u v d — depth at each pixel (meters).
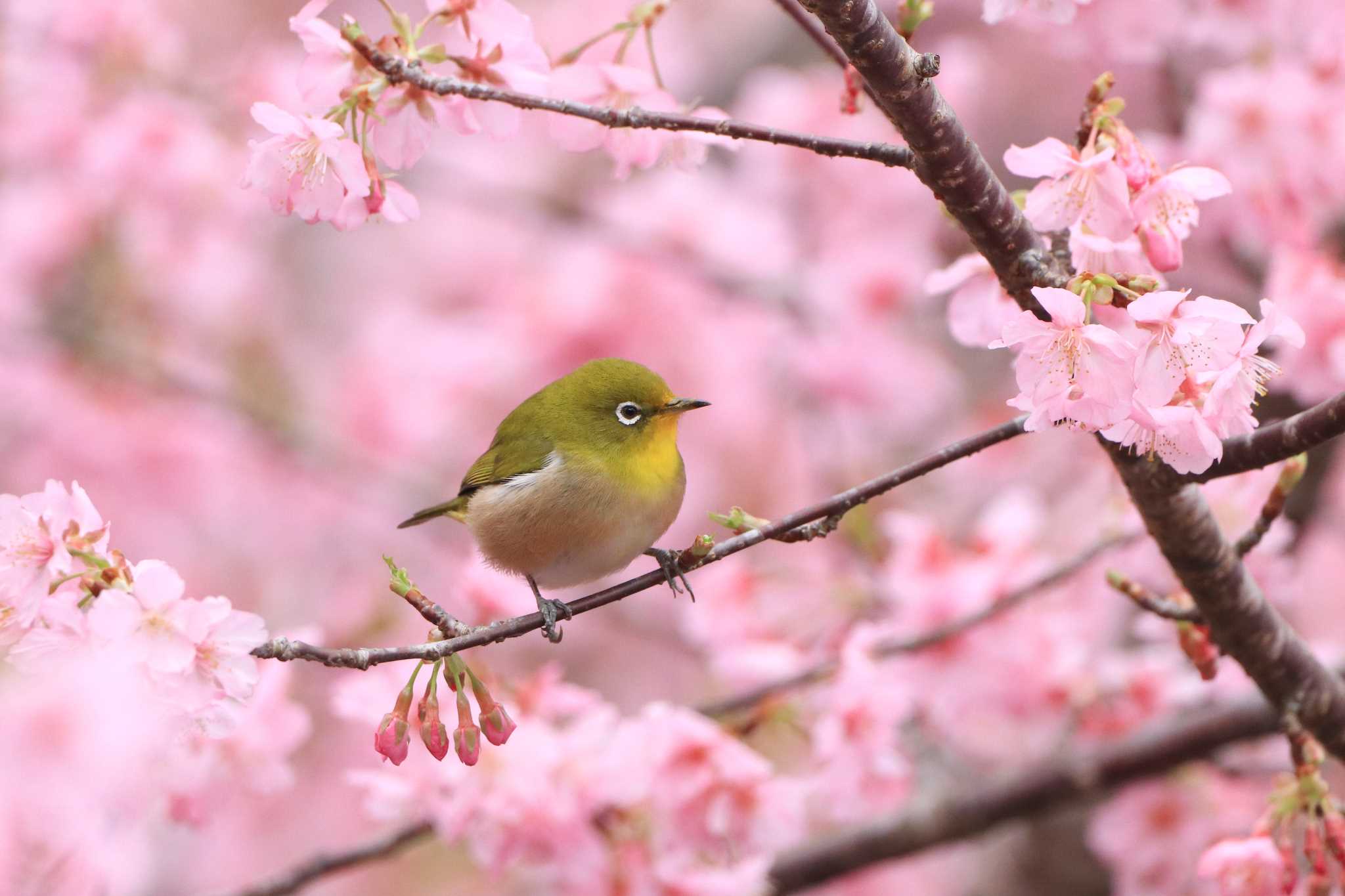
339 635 16.11
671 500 9.60
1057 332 5.52
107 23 14.80
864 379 15.52
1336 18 10.47
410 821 9.78
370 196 6.43
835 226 15.83
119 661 5.46
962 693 10.64
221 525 17.39
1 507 5.91
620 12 20.20
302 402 17.64
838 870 11.59
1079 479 14.88
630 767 9.03
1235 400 5.64
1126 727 10.78
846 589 11.12
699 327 16.83
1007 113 18.81
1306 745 7.35
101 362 16.36
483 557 9.70
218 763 8.74
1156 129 14.38
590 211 16.50
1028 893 13.81
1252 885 7.16
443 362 17.02
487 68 6.63
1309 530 12.41
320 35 6.43
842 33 5.93
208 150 14.95
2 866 5.02
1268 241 10.80
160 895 14.73
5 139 15.02
